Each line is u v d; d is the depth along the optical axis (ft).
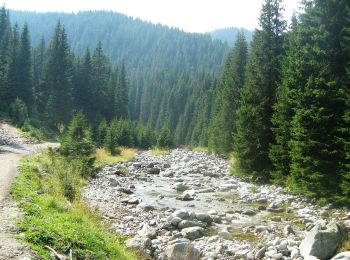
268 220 53.83
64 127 223.10
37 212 36.99
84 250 30.01
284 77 86.79
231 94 151.53
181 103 460.14
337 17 67.31
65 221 36.04
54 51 268.82
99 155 121.08
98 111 281.74
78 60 321.73
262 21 102.78
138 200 64.03
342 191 60.64
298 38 72.49
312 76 65.87
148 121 488.02
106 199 63.77
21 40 241.35
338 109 64.18
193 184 85.05
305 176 66.08
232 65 165.27
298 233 46.44
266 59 99.71
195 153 188.24
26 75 238.27
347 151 59.93
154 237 44.60
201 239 45.01
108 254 32.27
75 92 283.18
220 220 53.47
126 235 44.14
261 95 92.48
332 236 37.63
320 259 36.37
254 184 86.22
